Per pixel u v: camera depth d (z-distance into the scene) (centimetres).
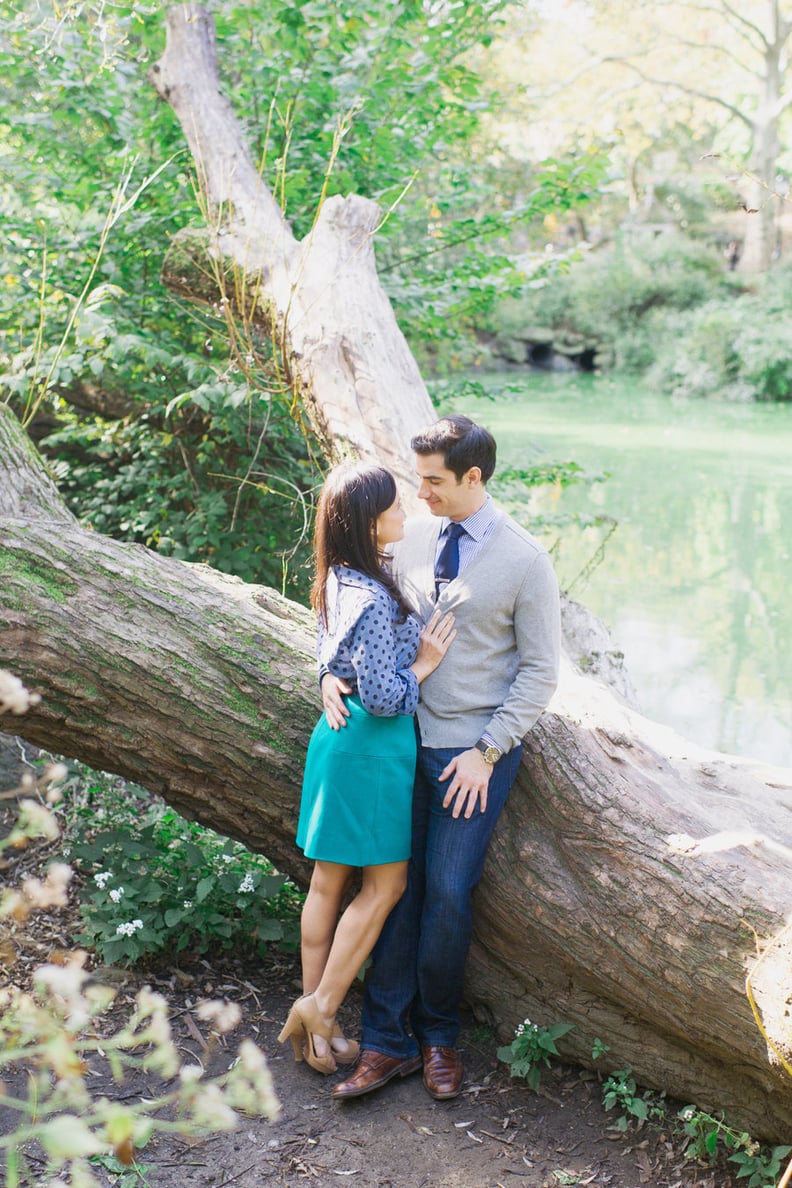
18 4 582
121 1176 239
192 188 573
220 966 329
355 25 610
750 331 2311
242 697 309
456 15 643
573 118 2828
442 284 650
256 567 567
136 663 309
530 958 287
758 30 2758
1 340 627
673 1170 249
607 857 270
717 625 748
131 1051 283
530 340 3034
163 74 605
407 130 647
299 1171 246
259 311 489
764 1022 235
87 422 668
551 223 1045
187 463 599
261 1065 150
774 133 2856
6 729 320
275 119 630
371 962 293
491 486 680
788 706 605
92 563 324
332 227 480
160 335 607
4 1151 236
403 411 400
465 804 268
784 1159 241
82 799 416
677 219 3441
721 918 247
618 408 2061
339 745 261
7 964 312
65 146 625
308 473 581
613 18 2734
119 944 313
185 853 351
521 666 268
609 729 297
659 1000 260
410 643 264
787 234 3559
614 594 817
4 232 602
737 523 1045
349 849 260
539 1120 268
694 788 292
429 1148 256
